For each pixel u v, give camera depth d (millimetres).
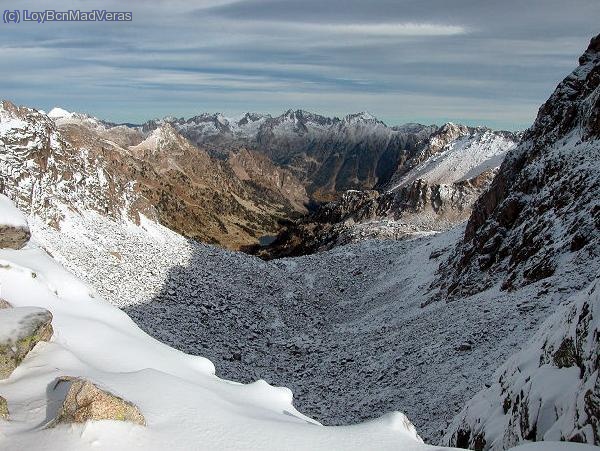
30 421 10883
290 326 63344
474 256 57656
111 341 16109
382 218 185875
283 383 44625
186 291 62375
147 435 10859
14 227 18297
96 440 10156
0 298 14930
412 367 37188
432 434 26656
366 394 37125
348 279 82938
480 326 36469
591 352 12805
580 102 60750
